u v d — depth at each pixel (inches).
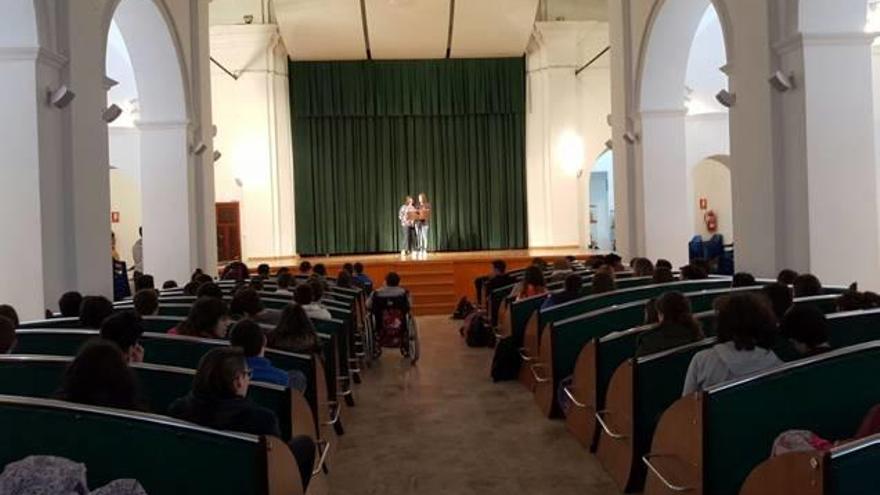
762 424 113.0
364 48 670.5
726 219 625.9
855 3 247.3
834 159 249.3
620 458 161.8
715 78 539.2
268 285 315.6
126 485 81.8
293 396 135.1
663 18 367.9
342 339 232.4
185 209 386.6
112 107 286.4
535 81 685.9
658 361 150.6
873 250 250.7
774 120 263.1
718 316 130.7
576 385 195.6
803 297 182.7
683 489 124.5
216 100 646.5
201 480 91.7
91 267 270.4
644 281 275.0
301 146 690.2
